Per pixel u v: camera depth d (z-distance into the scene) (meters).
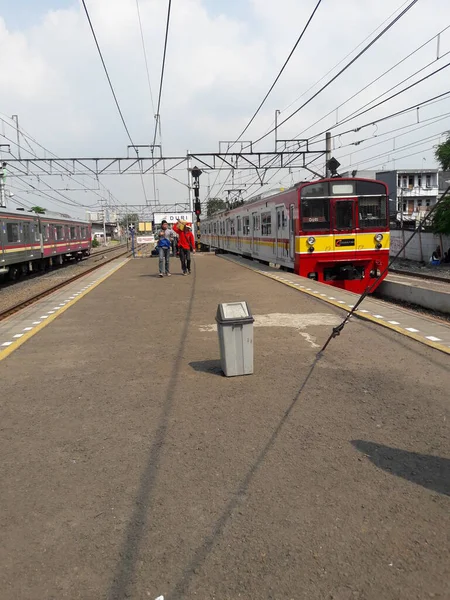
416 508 3.32
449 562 2.79
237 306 6.29
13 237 22.88
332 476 3.76
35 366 6.92
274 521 3.21
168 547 2.99
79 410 5.23
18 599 2.59
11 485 3.74
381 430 4.55
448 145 31.55
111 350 7.73
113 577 2.74
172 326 9.45
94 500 3.52
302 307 10.95
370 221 15.88
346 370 6.34
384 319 9.26
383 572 2.72
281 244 18.53
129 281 17.38
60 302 12.82
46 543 3.05
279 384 5.88
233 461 4.04
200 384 5.97
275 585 2.65
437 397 5.31
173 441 4.43
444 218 28.25
